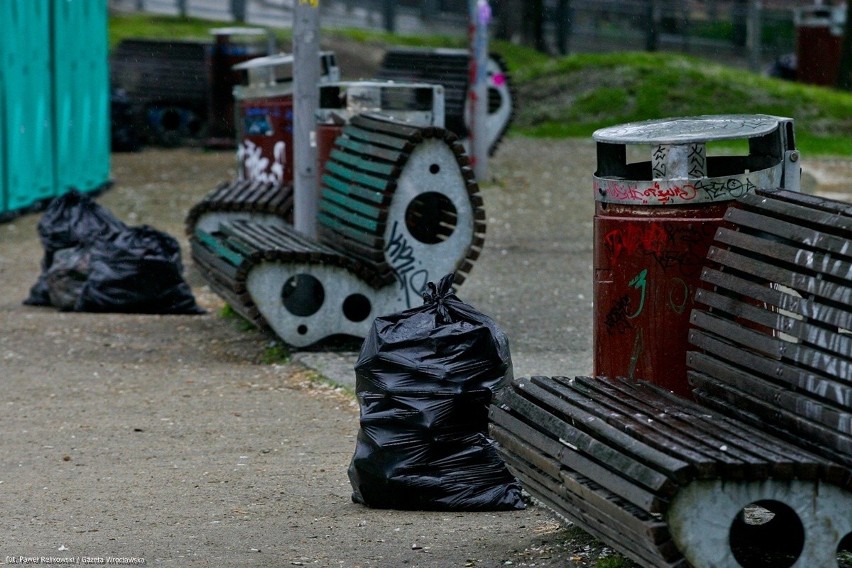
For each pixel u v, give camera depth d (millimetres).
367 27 71750
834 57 61406
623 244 10391
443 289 11188
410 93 24156
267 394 15430
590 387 9398
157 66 45969
